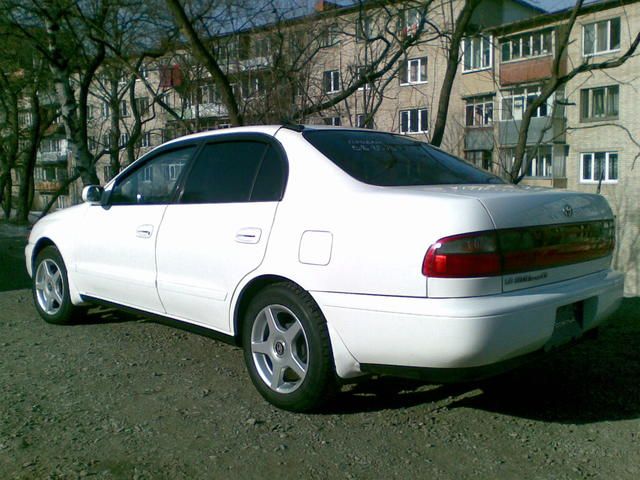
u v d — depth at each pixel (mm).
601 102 28969
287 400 3688
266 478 2990
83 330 5562
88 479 2965
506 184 4164
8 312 6266
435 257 3098
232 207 4090
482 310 3045
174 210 4488
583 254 3672
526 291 3283
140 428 3521
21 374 4395
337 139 4098
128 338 5297
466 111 29438
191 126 9734
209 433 3461
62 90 11570
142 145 21578
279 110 8906
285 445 3320
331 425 3572
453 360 3072
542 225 3391
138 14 11438
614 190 29031
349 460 3166
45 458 3168
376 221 3342
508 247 3211
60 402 3889
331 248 3453
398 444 3344
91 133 25109
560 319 3475
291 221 3695
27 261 6070
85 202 5512
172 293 4383
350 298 3357
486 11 22703
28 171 24672
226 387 4148
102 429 3506
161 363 4641
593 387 4172
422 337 3109
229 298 3984
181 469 3068
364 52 9281
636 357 4730
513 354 3195
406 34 8898
